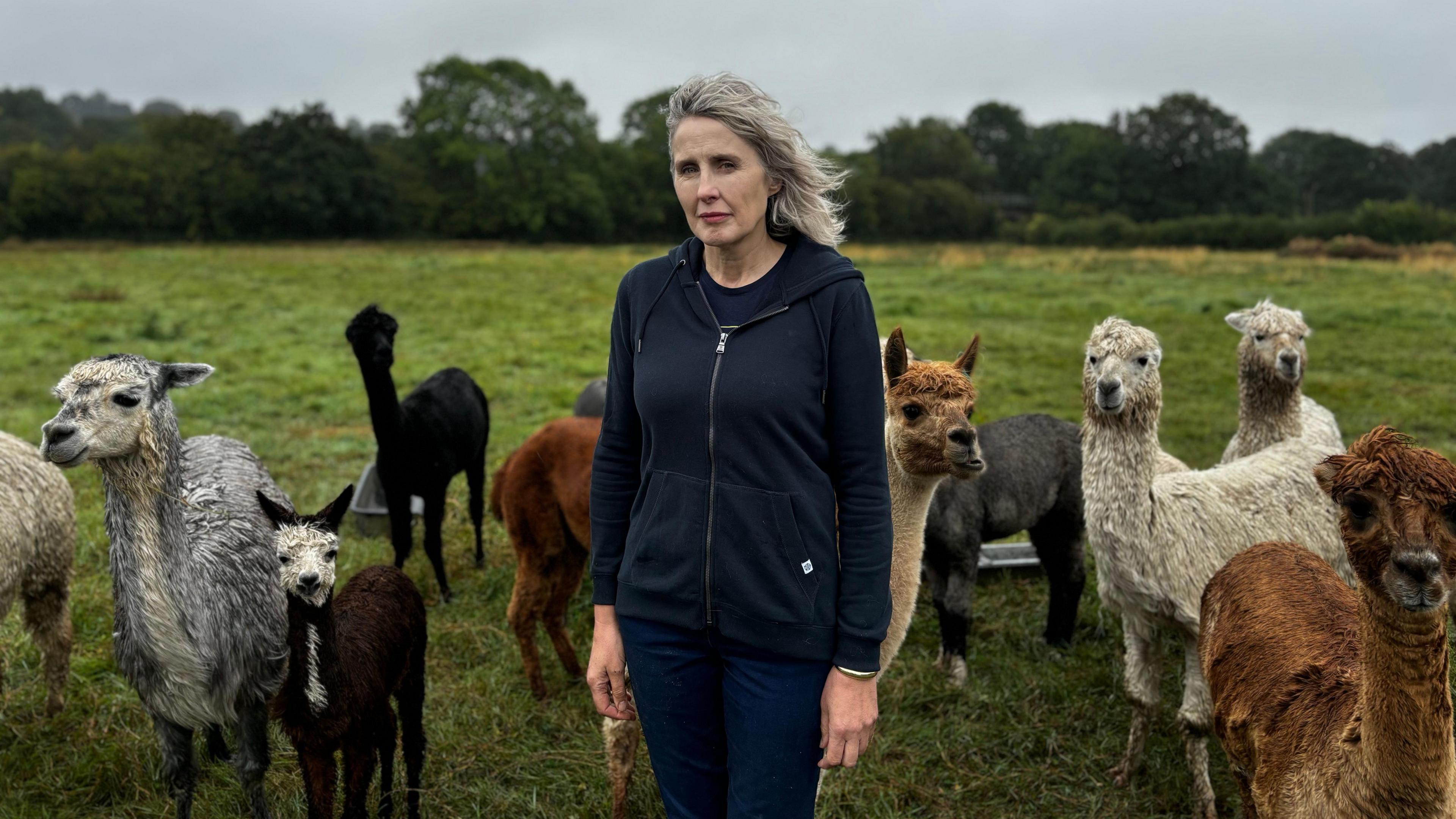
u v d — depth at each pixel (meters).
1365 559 1.95
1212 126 84.94
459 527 6.89
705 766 2.06
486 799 3.79
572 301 21.50
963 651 4.79
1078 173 85.19
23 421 9.38
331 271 29.25
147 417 3.13
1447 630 1.95
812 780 1.97
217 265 31.17
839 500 1.92
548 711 4.44
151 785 3.78
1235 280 25.69
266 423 10.00
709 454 1.87
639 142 76.44
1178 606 3.70
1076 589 5.16
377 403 5.62
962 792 3.84
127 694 4.38
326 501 7.18
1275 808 2.54
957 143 92.44
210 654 3.32
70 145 98.94
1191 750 3.64
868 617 1.87
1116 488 3.74
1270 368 4.86
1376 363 13.16
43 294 20.50
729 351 1.86
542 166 64.12
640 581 1.97
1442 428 9.56
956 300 20.59
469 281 26.19
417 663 3.80
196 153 59.69
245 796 3.71
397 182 65.81
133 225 56.75
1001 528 4.96
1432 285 23.50
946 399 2.61
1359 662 2.59
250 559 3.70
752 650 1.90
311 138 60.19
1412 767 2.00
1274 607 2.99
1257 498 4.00
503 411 10.62
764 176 1.86
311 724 3.07
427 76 68.88
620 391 2.08
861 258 36.59
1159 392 3.71
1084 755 4.09
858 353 1.86
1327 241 47.91
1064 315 18.52
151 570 3.20
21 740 4.07
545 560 4.62
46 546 4.06
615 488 2.11
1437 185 99.00
